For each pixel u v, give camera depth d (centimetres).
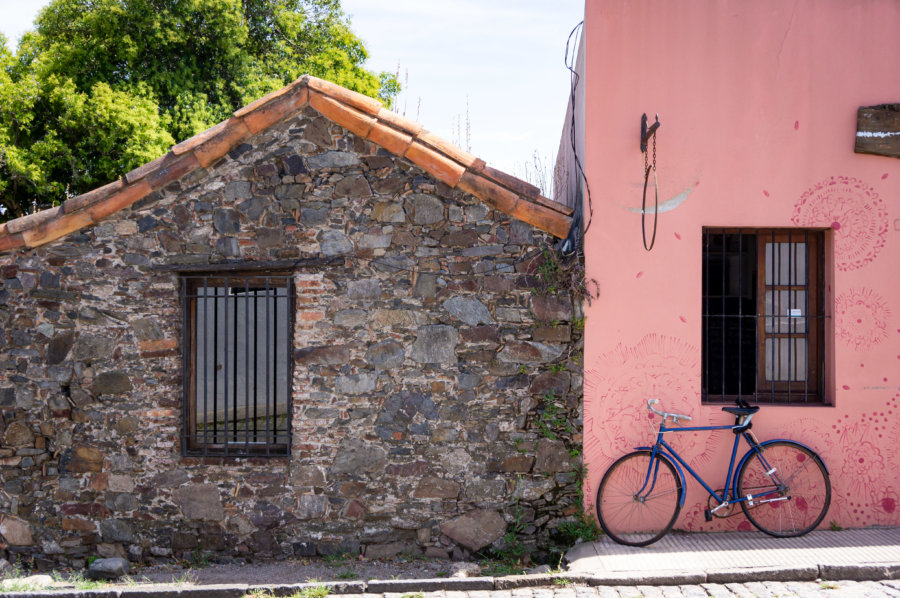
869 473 538
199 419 598
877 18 548
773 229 560
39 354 567
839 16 548
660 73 551
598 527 541
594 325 546
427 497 550
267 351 568
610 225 549
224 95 1628
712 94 549
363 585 462
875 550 485
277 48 1822
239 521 557
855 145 543
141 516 561
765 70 548
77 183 1502
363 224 558
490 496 548
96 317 566
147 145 1460
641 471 541
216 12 1569
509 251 553
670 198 548
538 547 545
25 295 568
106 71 1563
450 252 555
